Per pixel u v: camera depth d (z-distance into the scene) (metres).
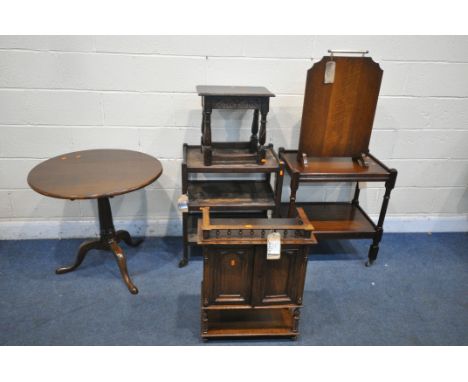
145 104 2.23
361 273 2.30
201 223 1.64
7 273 2.17
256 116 2.14
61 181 1.82
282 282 1.66
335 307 2.01
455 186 2.65
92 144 2.31
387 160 2.55
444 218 2.75
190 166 2.03
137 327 1.83
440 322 1.93
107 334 1.79
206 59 2.15
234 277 1.63
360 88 2.04
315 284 2.18
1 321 1.83
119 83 2.16
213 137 2.36
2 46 2.00
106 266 2.27
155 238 2.58
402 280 2.25
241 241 1.52
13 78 2.08
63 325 1.83
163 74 2.16
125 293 2.05
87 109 2.21
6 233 2.47
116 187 1.77
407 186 2.64
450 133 2.46
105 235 2.17
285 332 1.76
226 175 2.48
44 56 2.05
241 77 2.21
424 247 2.59
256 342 1.78
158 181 2.45
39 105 2.16
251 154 2.10
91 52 2.07
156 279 2.18
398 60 2.23
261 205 2.16
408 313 1.99
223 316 1.84
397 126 2.43
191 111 2.27
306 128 2.13
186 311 1.94
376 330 1.87
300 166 2.18
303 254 1.59
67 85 2.13
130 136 2.31
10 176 2.33
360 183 2.59
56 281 2.12
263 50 2.15
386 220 2.74
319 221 2.38
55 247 2.43
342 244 2.59
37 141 2.26
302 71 2.22
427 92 2.33
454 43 2.20
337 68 1.99
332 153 2.21
